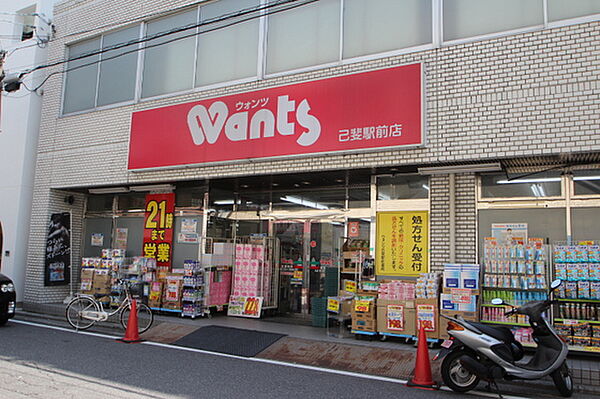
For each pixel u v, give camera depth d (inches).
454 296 273.3
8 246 454.0
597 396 208.5
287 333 316.8
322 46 326.3
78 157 431.8
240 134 336.2
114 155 408.8
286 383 216.7
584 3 253.3
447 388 213.5
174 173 371.6
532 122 255.4
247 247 397.1
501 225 293.1
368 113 289.7
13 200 461.1
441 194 309.4
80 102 445.7
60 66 465.4
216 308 397.4
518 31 266.7
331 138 300.0
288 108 319.0
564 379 204.8
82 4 459.5
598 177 275.1
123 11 428.5
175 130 367.6
